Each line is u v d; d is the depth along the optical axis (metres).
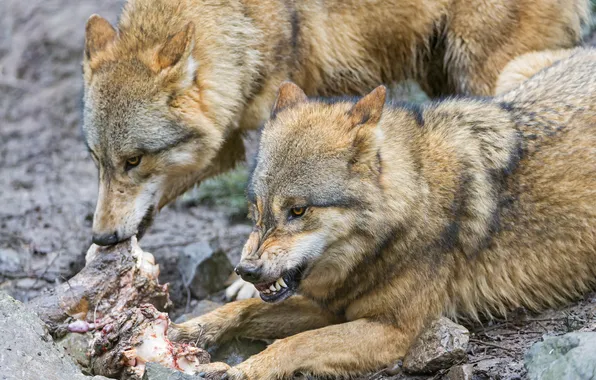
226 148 13.99
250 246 9.51
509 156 10.48
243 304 11.09
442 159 10.23
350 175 9.55
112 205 12.38
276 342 10.00
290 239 9.48
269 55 13.19
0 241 16.11
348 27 14.06
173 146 12.56
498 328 10.60
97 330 9.59
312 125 9.82
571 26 14.80
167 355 9.19
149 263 11.00
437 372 9.52
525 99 11.08
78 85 24.48
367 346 10.00
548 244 10.62
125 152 12.35
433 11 14.31
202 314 12.03
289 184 9.47
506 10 13.98
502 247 10.54
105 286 10.77
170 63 12.40
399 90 15.56
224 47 12.90
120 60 12.62
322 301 10.74
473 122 10.63
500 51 14.19
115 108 12.33
